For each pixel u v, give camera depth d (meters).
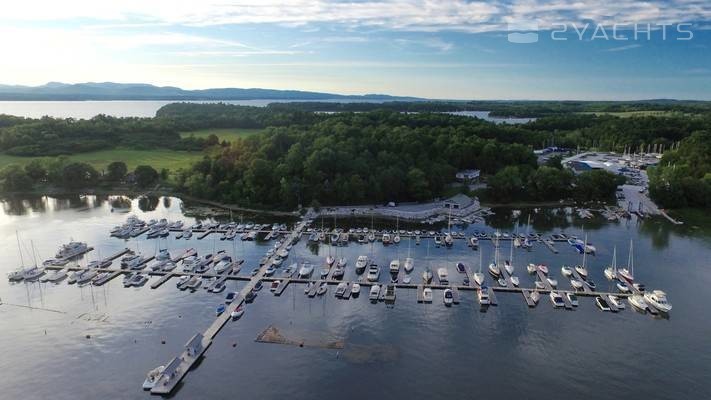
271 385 96.31
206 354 106.62
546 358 106.12
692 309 129.25
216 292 137.25
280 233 196.00
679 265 161.25
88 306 129.88
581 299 135.12
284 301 132.50
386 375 99.38
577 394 94.44
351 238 190.00
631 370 102.12
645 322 122.19
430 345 110.69
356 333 115.62
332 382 97.19
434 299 134.38
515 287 141.62
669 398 93.62
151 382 95.88
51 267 156.25
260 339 112.62
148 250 174.62
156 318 123.06
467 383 97.25
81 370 101.75
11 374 100.38
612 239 191.25
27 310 127.75
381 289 138.62
